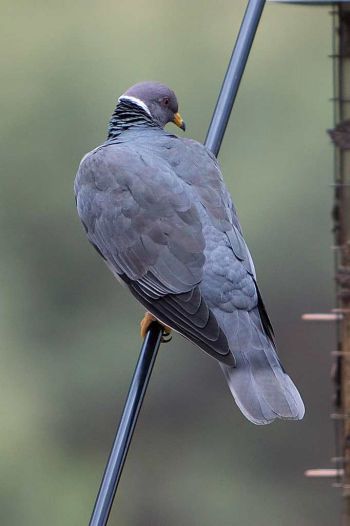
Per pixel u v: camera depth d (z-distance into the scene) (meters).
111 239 9.24
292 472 19.30
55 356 19.34
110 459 7.82
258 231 18.48
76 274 19.52
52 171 19.23
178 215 9.05
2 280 19.48
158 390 19.47
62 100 19.11
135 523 19.58
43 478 18.78
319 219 18.44
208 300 8.77
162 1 19.08
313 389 19.06
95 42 19.17
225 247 8.88
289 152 18.47
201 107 18.47
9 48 19.23
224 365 8.46
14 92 19.17
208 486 19.47
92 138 19.09
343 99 9.71
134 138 9.62
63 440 19.03
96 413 19.17
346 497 9.66
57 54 19.16
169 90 9.98
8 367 19.34
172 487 19.50
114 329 19.45
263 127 18.45
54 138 19.14
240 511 19.42
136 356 19.27
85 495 18.69
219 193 9.13
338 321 9.73
